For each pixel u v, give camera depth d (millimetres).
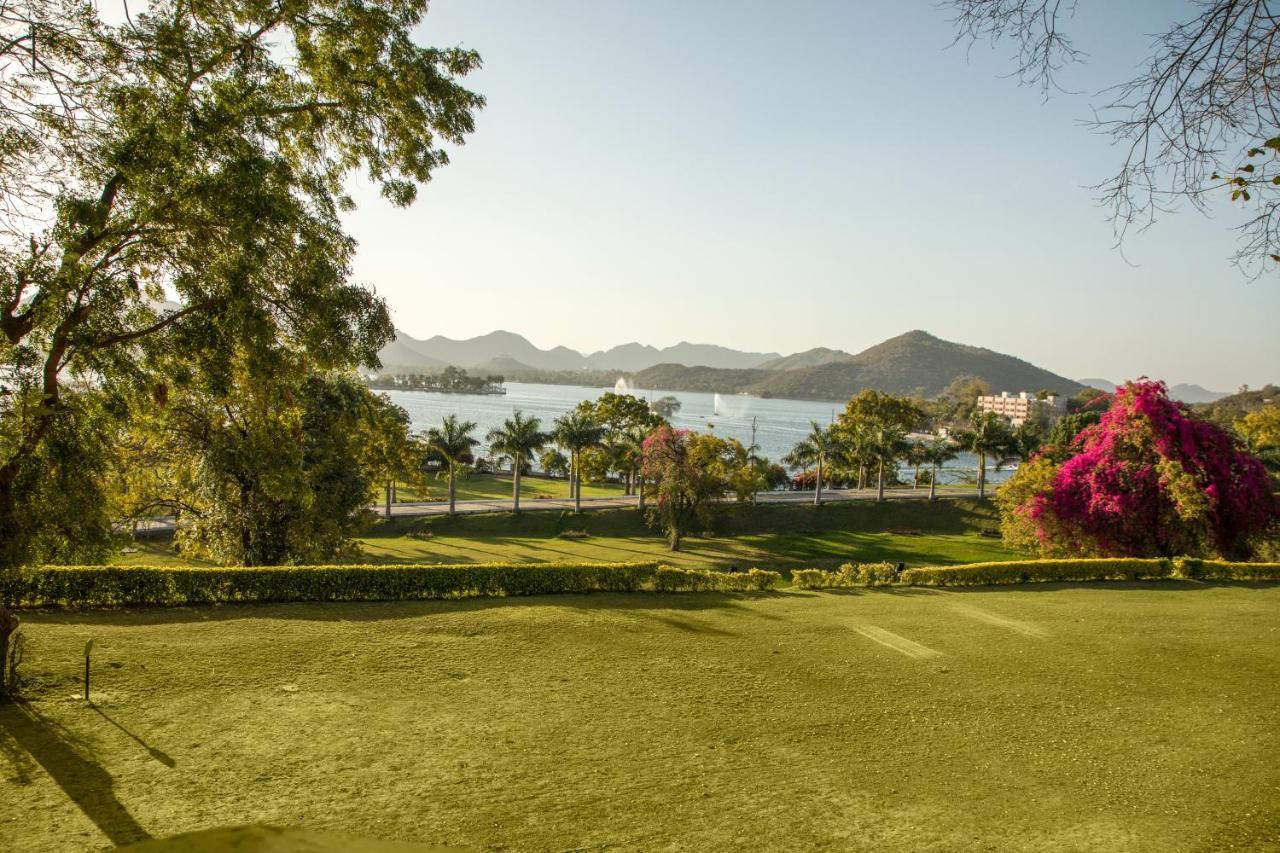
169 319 14664
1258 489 33062
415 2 16500
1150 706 15258
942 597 25906
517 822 9969
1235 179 6016
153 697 13500
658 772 11719
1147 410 33688
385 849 1285
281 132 15953
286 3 14742
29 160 11797
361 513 31109
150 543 38719
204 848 1157
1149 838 10156
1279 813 10891
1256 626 21797
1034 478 40094
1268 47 5715
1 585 19156
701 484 50031
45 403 13375
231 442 25062
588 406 67375
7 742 11375
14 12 11367
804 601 24609
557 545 49062
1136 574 30062
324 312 15664
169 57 12828
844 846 9742
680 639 19078
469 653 17109
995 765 12461
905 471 123375
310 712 13305
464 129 17328
